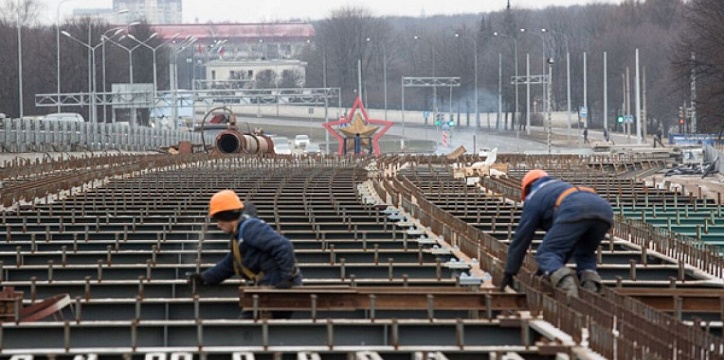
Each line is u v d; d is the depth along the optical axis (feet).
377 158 495.00
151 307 115.75
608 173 375.86
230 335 103.35
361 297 109.29
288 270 109.29
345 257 160.15
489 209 244.42
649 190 296.92
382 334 104.27
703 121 609.83
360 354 96.68
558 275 112.47
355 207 239.91
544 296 106.93
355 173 364.79
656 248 175.42
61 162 367.25
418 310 120.47
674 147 629.10
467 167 391.86
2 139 456.45
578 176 353.92
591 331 97.81
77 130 557.74
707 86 618.03
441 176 361.30
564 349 97.25
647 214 244.83
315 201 251.80
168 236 189.78
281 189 287.69
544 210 116.47
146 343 103.04
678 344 95.09
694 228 213.25
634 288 127.34
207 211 229.04
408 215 231.09
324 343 103.65
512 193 279.08
